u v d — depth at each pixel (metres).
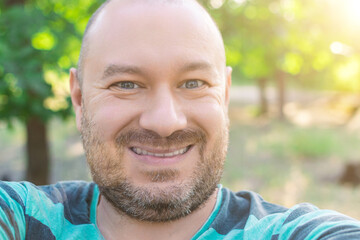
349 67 10.99
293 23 6.34
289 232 1.10
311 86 31.66
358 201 7.16
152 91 1.15
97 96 1.18
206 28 1.22
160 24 1.15
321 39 6.88
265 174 9.30
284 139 13.47
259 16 6.16
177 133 1.13
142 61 1.12
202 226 1.22
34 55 4.52
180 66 1.14
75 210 1.32
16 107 5.11
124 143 1.15
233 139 14.06
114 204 1.20
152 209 1.15
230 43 6.66
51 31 4.97
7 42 4.52
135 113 1.13
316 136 13.22
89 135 1.21
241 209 1.30
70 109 5.21
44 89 4.40
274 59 7.14
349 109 20.77
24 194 1.23
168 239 1.21
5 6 5.50
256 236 1.16
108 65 1.15
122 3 1.21
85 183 1.52
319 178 8.94
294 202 7.25
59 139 13.41
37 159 6.97
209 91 1.19
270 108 22.78
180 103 1.15
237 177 9.02
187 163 1.16
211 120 1.18
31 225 1.17
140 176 1.14
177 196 1.13
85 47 1.26
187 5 1.21
